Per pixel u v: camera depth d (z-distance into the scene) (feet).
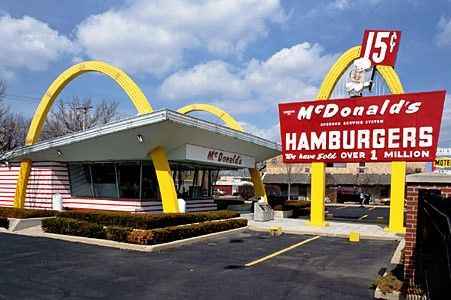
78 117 160.15
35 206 72.74
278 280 28.12
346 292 25.39
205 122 60.90
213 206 86.63
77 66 69.10
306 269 31.99
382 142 54.90
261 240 48.57
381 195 167.12
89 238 42.68
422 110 52.65
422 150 52.60
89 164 72.64
